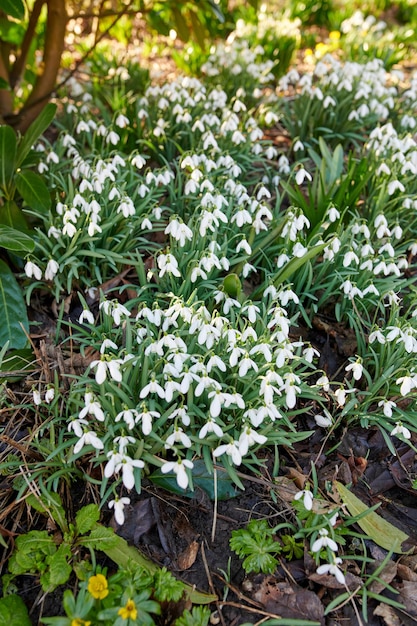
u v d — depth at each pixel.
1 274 0.72
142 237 0.81
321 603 0.51
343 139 1.07
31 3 1.51
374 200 0.86
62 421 0.61
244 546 0.53
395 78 1.42
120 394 0.54
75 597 0.51
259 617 0.50
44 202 0.76
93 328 0.65
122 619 0.46
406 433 0.58
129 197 0.77
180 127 1.00
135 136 1.00
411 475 0.63
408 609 0.51
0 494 0.57
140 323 0.64
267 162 1.04
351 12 1.78
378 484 0.62
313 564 0.53
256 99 1.17
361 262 0.74
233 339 0.57
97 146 0.97
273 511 0.58
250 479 0.56
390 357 0.65
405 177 0.88
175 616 0.50
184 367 0.53
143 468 0.58
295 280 0.74
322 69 1.10
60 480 0.58
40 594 0.51
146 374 0.56
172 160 0.99
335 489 0.58
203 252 0.65
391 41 1.63
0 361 0.62
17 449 0.59
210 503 0.57
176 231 0.67
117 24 1.58
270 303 0.64
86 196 0.77
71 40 1.59
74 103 1.05
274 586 0.52
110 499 0.57
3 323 0.70
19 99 1.17
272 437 0.57
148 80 1.22
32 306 0.76
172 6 1.03
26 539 0.53
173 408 0.54
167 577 0.50
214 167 0.81
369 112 1.08
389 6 1.97
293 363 0.60
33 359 0.68
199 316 0.58
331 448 0.63
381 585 0.52
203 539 0.55
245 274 0.72
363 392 0.63
